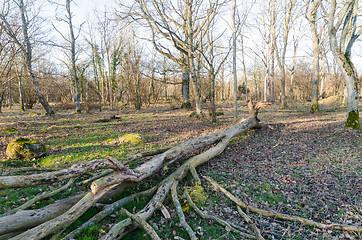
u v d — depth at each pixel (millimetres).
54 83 24656
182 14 14836
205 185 5301
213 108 13719
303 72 41094
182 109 23609
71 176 3723
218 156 7473
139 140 9164
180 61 15539
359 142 7770
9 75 16844
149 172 5066
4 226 3002
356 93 9523
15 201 4648
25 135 10539
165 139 9609
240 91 46562
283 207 4348
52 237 3248
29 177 3342
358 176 5359
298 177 5547
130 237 3539
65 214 3383
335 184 5082
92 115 19984
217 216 4094
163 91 45656
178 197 4680
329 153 7066
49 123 14531
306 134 9516
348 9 9430
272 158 7023
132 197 4496
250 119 10188
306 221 3779
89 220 3754
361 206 4188
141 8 12977
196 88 14961
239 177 5719
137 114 20172
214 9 12898
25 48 17547
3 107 33156
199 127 12180
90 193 3834
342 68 9742
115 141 9336
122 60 33219
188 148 6641
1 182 3045
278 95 45156
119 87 40312
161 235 3607
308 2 12516
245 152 7777
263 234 3615
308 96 36750
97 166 3992
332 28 9695
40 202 4598
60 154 7582
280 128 10938
